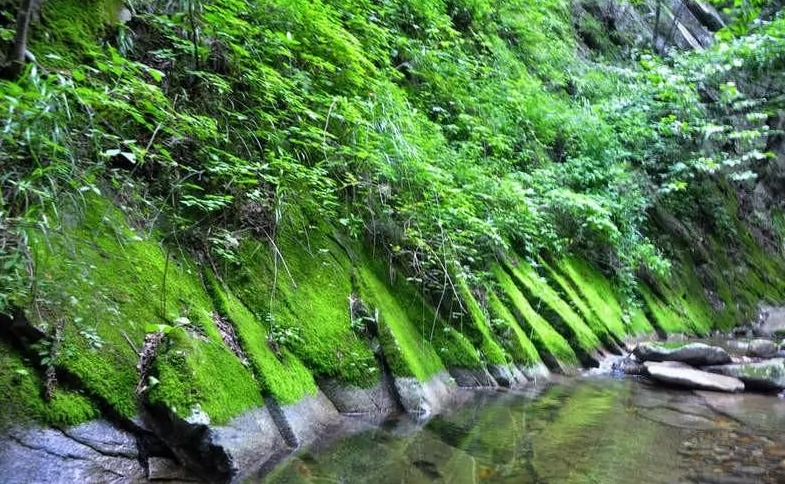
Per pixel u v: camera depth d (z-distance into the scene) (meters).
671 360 5.91
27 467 2.07
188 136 3.77
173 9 4.18
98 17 3.66
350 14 5.88
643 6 15.92
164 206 3.45
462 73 7.81
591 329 6.57
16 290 2.38
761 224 15.88
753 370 5.39
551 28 11.84
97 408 2.38
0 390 2.17
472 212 5.52
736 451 3.40
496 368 4.78
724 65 11.41
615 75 12.13
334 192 4.73
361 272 4.34
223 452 2.51
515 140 8.19
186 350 2.72
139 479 2.32
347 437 3.18
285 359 3.33
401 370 3.86
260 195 3.94
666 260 9.20
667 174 11.20
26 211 2.53
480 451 3.15
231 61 4.34
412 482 2.65
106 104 3.05
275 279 3.67
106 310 2.65
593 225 8.21
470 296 5.06
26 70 2.61
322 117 4.48
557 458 3.12
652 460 3.18
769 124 16.27
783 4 14.15
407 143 5.19
